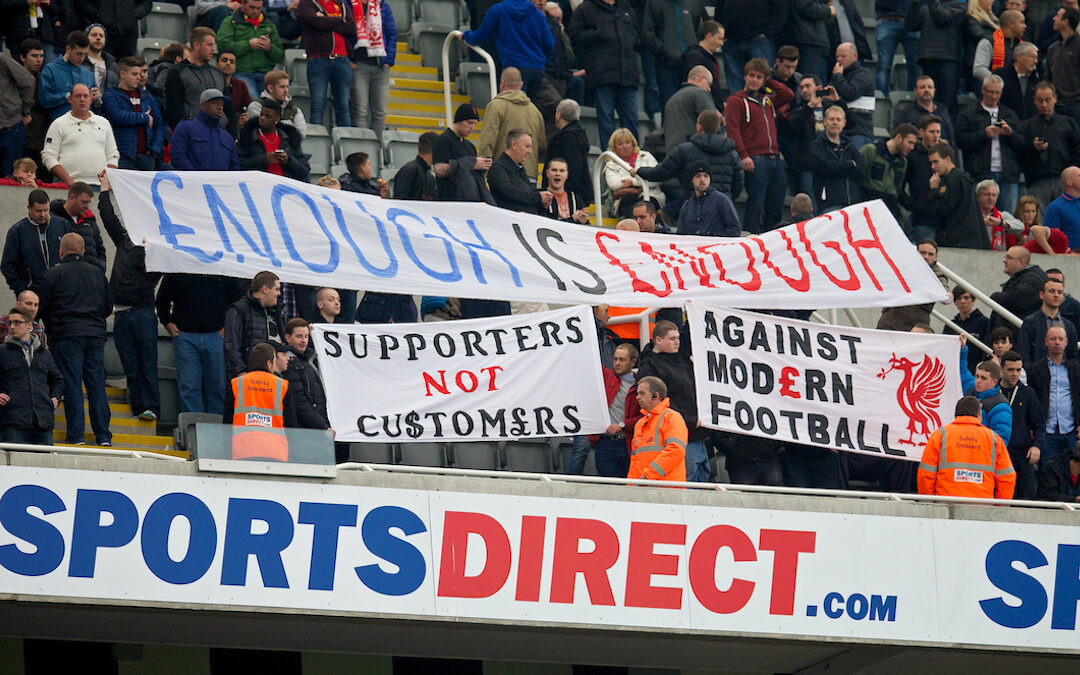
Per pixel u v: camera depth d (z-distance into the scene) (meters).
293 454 45.66
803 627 50.00
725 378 54.84
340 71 71.25
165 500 44.19
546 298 54.69
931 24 81.00
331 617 45.91
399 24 81.81
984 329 63.88
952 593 51.47
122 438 55.16
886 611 50.81
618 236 56.69
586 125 77.50
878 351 56.97
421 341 53.16
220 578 44.53
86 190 55.97
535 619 47.47
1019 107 80.81
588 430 54.09
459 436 52.84
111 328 59.44
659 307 55.81
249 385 46.38
